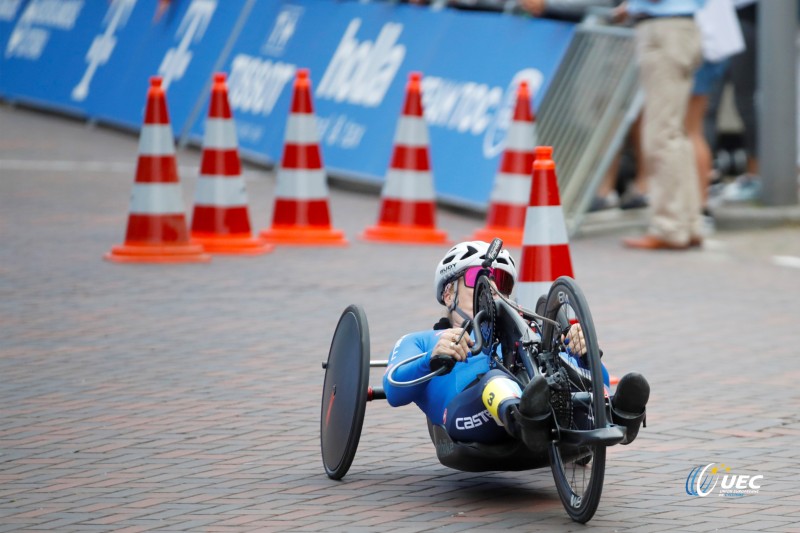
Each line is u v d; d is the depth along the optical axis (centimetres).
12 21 7262
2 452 2011
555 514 1758
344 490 1861
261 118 5353
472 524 1708
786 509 1770
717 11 4016
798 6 4475
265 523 1698
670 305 3181
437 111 4575
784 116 4309
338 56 5088
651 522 1714
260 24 5597
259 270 3481
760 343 2817
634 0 3825
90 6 6719
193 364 2564
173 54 6025
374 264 3597
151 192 3547
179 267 3494
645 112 3909
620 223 4256
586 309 1667
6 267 3431
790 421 2233
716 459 2014
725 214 4281
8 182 4853
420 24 4803
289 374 2506
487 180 4281
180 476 1908
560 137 4228
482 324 1816
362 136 4816
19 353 2620
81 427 2148
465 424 1762
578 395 1672
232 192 3700
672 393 2416
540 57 4312
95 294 3152
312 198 3872
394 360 1873
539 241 2458
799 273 3612
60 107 6612
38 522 1692
